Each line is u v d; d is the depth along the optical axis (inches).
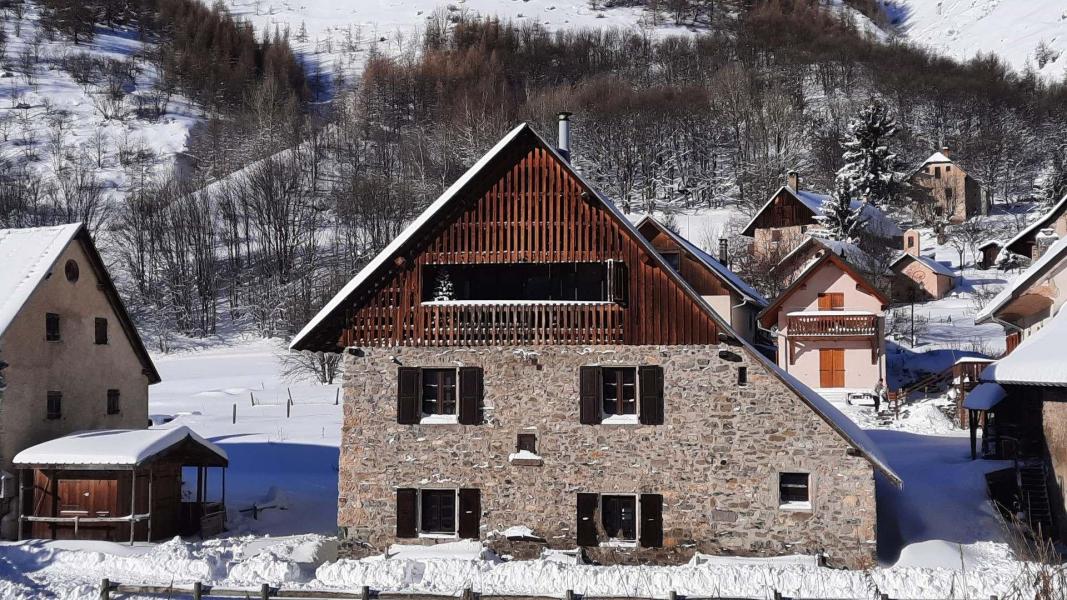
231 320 5231.3
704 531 1337.4
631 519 1363.2
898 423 2327.8
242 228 6289.4
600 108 7726.4
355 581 1205.7
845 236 4431.6
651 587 1136.8
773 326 2817.4
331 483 1929.1
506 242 1402.6
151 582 1198.9
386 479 1391.5
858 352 2723.9
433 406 1412.4
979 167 7214.6
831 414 1386.6
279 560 1310.3
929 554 1306.6
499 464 1378.0
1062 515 1454.2
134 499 1485.0
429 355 1401.3
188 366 4247.0
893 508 1550.2
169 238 5753.0
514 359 1387.8
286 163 7150.6
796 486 1338.6
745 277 4047.7
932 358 3159.5
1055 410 1487.5
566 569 1174.3
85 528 1534.2
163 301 5359.3
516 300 1412.4
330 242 6077.8
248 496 1828.2
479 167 1405.0
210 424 2620.6
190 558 1305.4
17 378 1600.6
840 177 4894.2
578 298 1411.2
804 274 2748.5
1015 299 1734.7
